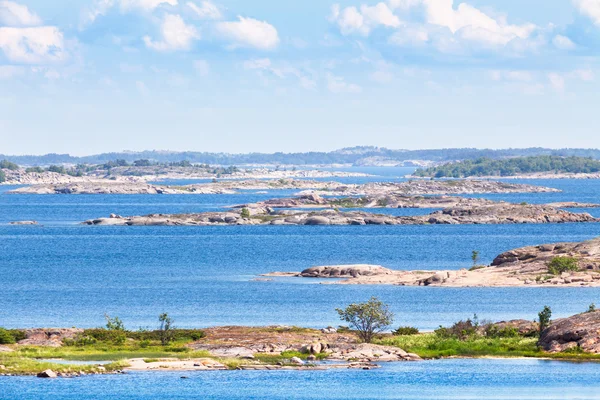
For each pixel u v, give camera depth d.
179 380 174.00
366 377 177.88
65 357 189.50
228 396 162.50
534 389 168.50
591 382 173.00
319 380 175.62
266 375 179.12
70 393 162.75
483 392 166.50
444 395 164.88
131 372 179.00
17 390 164.00
